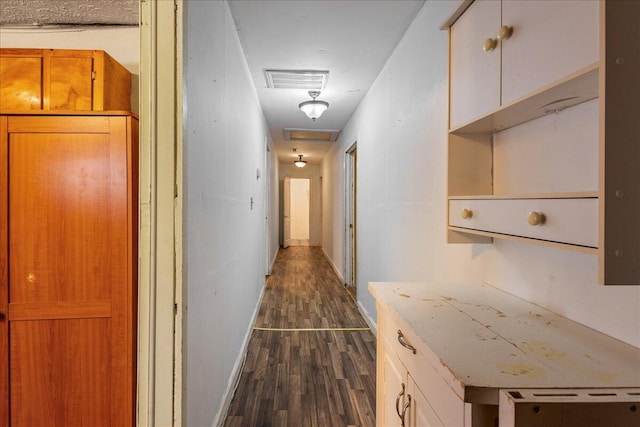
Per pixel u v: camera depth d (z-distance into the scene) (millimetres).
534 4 908
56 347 1415
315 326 3201
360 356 2559
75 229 1415
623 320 854
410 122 2184
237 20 2066
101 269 1424
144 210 1089
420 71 2004
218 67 1678
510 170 1257
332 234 6277
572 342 857
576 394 631
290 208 10148
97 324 1426
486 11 1130
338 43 2379
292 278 5266
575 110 968
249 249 2922
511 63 1002
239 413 1865
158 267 1084
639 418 615
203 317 1439
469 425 690
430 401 875
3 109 1518
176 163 1087
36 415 1411
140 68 1084
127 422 1426
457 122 1320
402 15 2039
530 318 1025
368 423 1784
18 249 1394
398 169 2436
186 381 1148
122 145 1423
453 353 795
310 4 1909
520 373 704
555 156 1042
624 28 660
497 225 1040
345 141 4762
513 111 1042
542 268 1125
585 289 959
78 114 1412
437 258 1812
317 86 3225
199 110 1336
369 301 3254
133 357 1432
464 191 1353
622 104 660
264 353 2607
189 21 1184
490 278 1399
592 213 689
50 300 1407
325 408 1910
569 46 796
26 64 1521
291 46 2406
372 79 3070
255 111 3240
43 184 1400
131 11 1726
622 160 662
